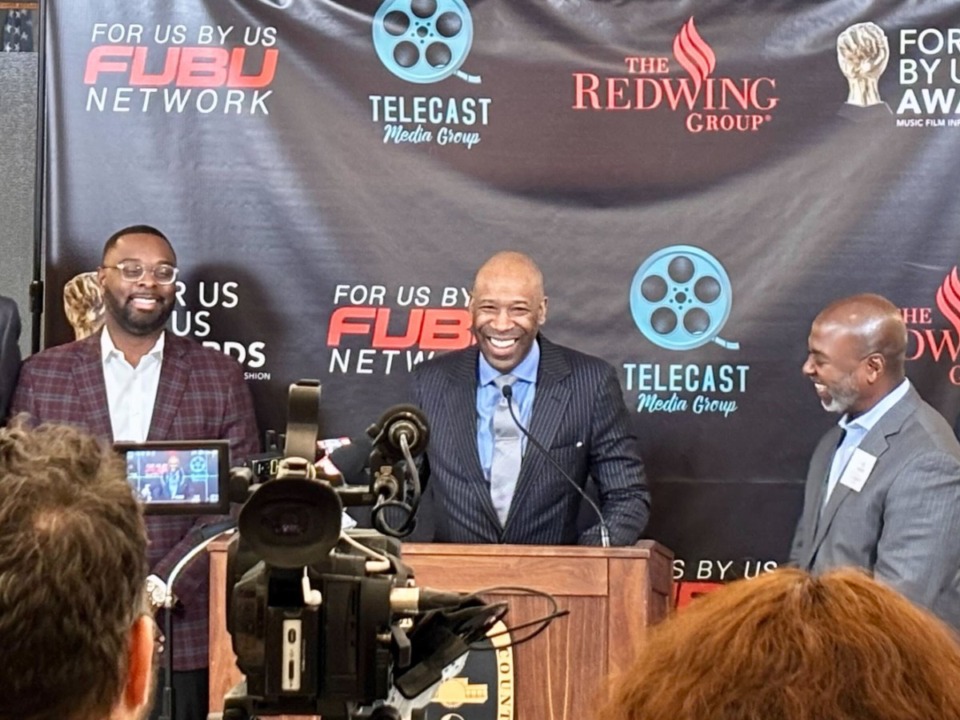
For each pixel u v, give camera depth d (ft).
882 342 13.41
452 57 16.17
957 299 15.92
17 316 14.82
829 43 15.99
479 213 16.16
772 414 16.02
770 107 16.02
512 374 14.05
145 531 3.42
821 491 14.16
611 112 16.11
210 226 16.16
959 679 2.54
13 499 3.20
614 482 13.76
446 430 13.84
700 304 16.08
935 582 12.57
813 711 2.50
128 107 16.12
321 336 16.19
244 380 15.30
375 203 16.16
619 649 10.46
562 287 16.12
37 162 16.20
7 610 3.09
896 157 15.94
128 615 3.26
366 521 13.17
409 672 5.70
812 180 16.01
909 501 12.79
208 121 16.16
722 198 16.06
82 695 3.17
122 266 14.79
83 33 16.14
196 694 13.87
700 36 16.08
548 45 16.15
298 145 16.16
